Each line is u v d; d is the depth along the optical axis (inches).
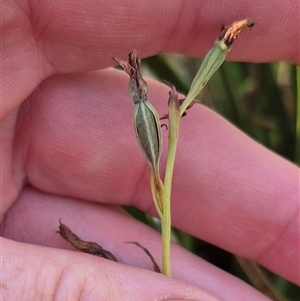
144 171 5.0
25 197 5.2
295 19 4.3
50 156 5.0
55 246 5.0
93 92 4.9
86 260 4.0
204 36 4.5
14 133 4.9
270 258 5.2
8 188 5.0
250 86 5.9
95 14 4.3
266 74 5.6
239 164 5.0
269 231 5.1
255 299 5.0
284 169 5.0
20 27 4.3
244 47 4.6
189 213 5.2
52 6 4.2
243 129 5.7
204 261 5.1
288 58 4.6
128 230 5.1
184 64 6.4
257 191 5.0
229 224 5.1
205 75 3.5
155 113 3.5
